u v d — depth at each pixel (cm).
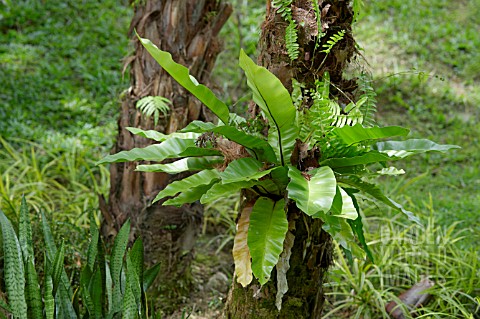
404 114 625
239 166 200
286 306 228
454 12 820
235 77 641
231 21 721
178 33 301
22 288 219
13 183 441
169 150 218
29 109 554
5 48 641
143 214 314
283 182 208
